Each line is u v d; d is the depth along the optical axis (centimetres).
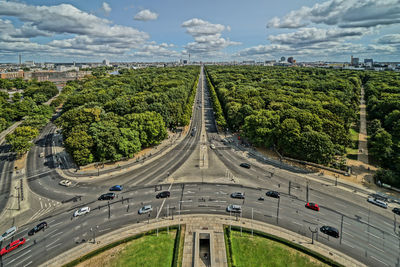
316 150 10562
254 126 13238
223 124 16762
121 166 11538
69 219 7775
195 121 19425
